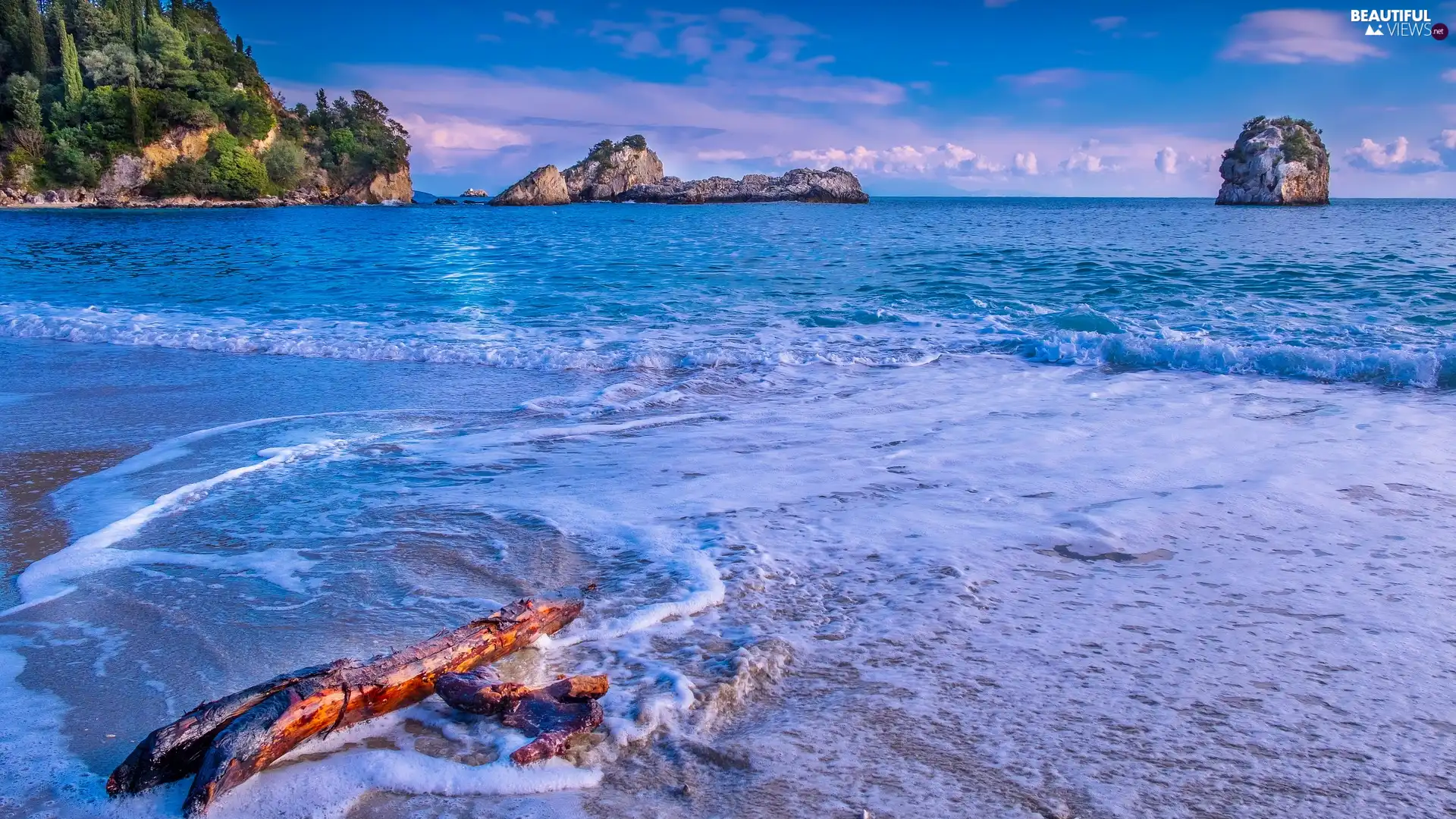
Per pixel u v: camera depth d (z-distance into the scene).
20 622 3.56
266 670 3.15
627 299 15.01
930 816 2.36
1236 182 99.56
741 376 8.96
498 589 3.88
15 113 88.56
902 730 2.77
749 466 5.77
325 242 31.48
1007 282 16.50
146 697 2.98
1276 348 8.99
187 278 18.81
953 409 7.42
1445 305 12.59
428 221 53.56
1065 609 3.65
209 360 9.90
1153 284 15.71
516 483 5.46
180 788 2.49
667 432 6.75
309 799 2.46
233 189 94.75
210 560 4.23
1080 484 5.32
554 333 11.69
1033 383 8.45
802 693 3.01
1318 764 2.58
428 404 7.79
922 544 4.38
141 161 89.44
